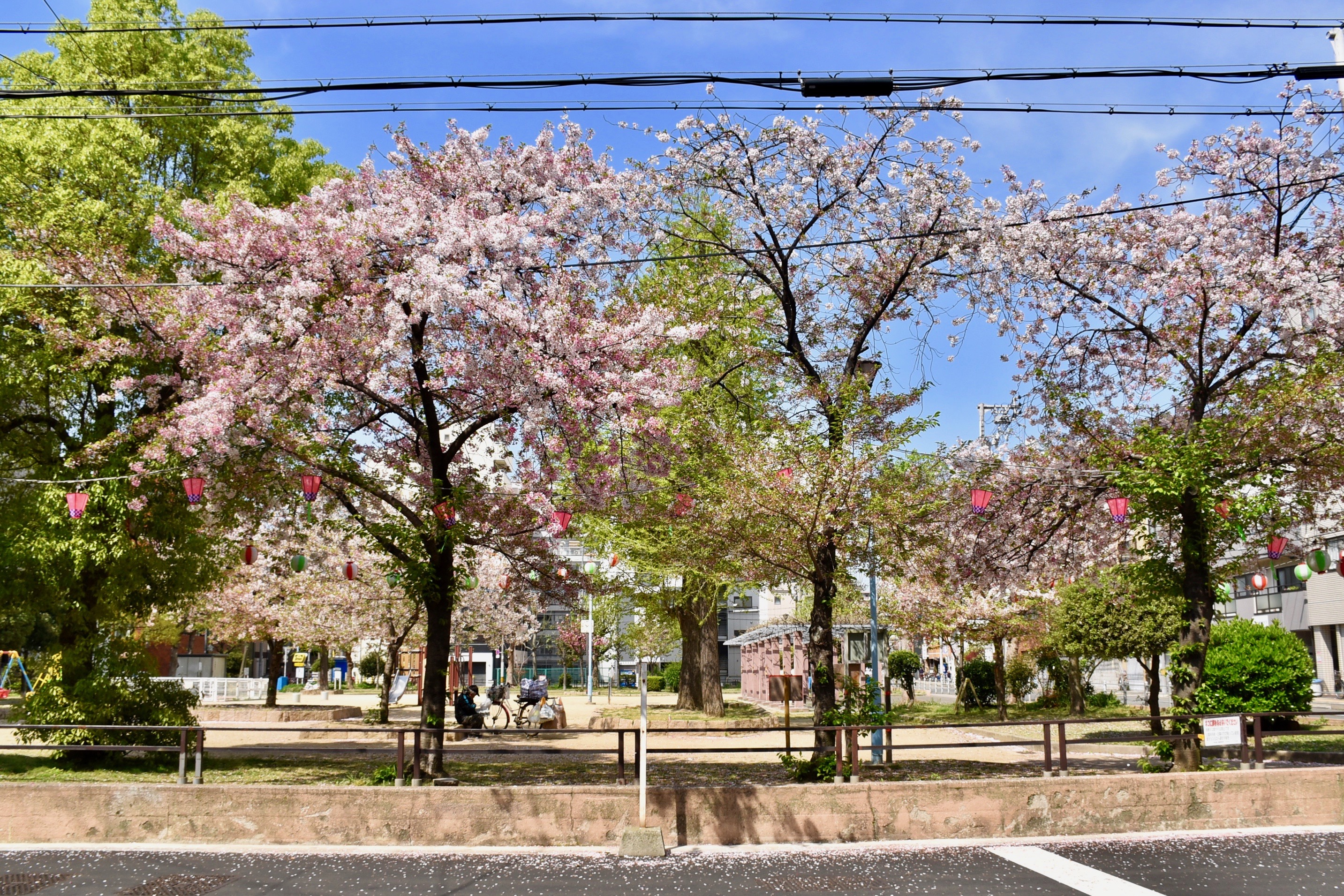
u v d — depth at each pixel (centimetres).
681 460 1451
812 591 1686
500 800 1088
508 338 1262
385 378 1254
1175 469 1370
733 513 1333
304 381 1251
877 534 1415
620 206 1484
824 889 849
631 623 5403
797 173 1570
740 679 7406
